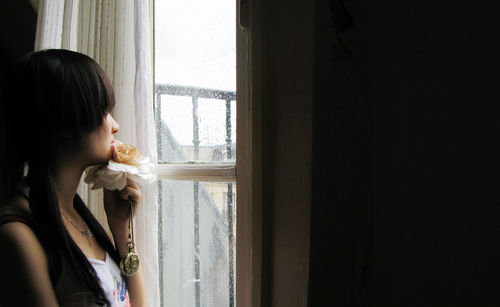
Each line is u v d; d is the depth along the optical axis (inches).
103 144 23.5
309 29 14.9
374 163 15.2
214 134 30.1
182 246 35.5
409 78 13.6
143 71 29.3
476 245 12.0
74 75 20.7
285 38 16.4
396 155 14.3
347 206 16.1
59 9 38.0
